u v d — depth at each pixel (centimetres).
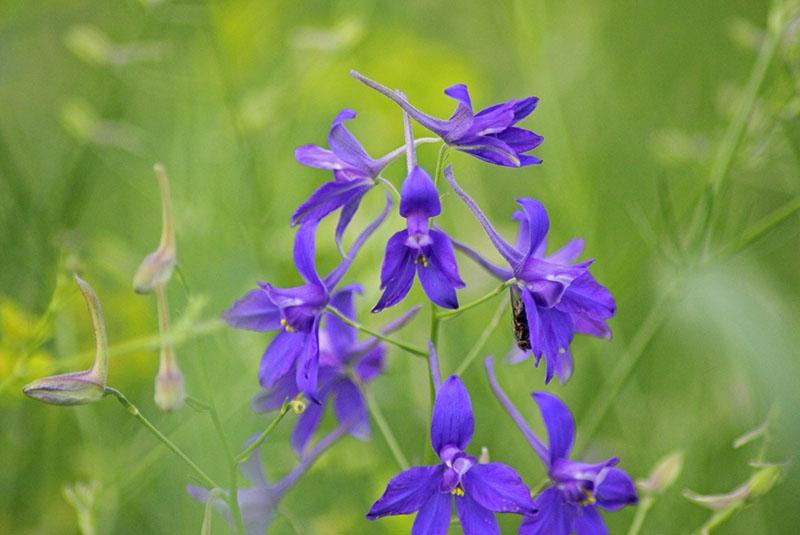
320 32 67
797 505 58
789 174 63
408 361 63
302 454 51
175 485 57
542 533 49
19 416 60
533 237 48
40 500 60
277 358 49
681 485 61
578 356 64
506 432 62
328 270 63
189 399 50
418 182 47
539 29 67
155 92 69
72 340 60
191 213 63
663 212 59
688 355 66
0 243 62
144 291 50
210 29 64
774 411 53
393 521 56
